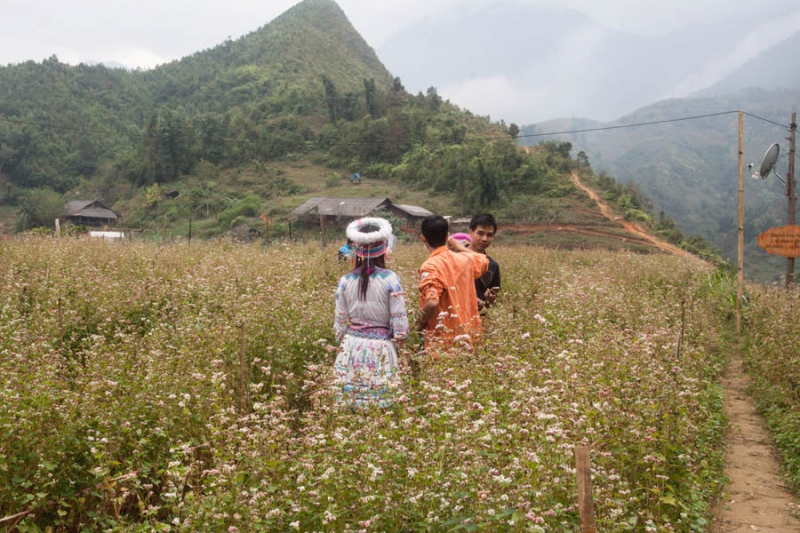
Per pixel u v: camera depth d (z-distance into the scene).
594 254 25.56
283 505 3.42
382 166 108.69
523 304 7.97
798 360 8.02
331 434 3.81
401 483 3.50
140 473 3.93
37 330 6.39
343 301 5.16
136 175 112.50
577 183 91.25
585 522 3.23
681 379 5.73
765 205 172.75
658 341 6.65
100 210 90.31
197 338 5.94
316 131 132.88
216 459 3.66
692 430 5.35
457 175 91.88
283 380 5.77
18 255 11.23
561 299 8.75
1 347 5.60
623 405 4.80
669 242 68.38
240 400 4.80
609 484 3.92
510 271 13.92
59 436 3.83
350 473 3.44
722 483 5.46
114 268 10.55
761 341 10.05
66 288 8.57
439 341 5.22
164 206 96.38
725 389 8.98
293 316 6.90
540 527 3.04
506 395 4.49
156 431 4.01
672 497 4.39
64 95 160.62
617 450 4.38
